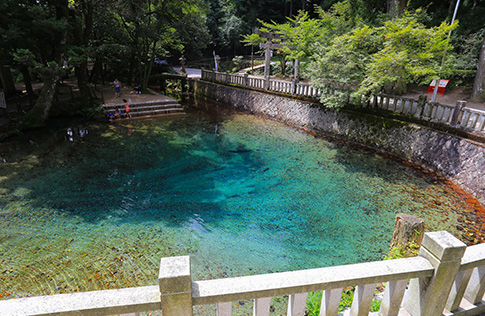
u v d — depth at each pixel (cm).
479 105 1298
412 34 902
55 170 934
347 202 755
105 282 485
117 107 1648
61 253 554
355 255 567
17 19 1190
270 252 577
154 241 600
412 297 217
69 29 1412
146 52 2020
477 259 206
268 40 1764
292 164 1002
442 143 889
